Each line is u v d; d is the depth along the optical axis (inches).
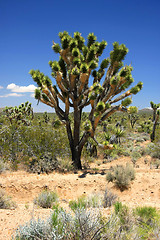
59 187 317.1
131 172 334.3
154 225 120.1
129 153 663.1
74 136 424.5
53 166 393.7
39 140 430.0
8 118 683.4
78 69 374.3
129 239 100.4
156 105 861.2
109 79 406.3
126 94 384.2
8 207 198.5
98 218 105.7
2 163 376.8
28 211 171.8
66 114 418.0
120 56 387.2
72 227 99.2
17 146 412.5
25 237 99.6
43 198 231.6
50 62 426.3
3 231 124.7
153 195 295.6
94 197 207.0
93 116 402.0
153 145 633.0
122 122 1444.4
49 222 103.0
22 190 303.9
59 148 451.2
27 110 831.7
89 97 368.5
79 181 328.8
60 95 414.3
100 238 92.1
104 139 678.5
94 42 446.6
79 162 428.8
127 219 118.2
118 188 315.6
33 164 386.0
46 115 1234.0
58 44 385.7
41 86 383.9
